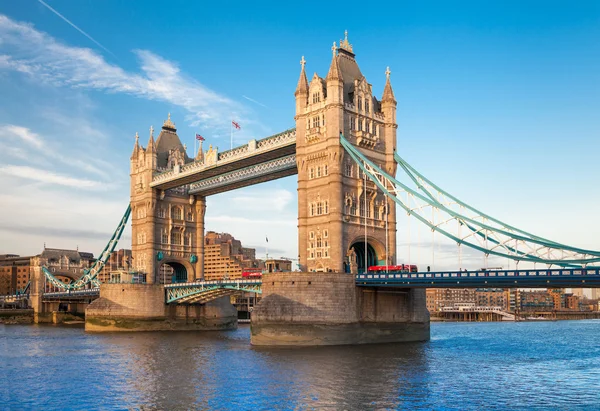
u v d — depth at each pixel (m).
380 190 105.81
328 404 49.81
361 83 104.88
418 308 101.69
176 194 150.25
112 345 101.38
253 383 59.19
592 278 72.44
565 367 71.69
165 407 50.16
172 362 76.56
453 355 81.00
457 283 84.06
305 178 103.38
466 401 51.00
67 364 77.06
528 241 81.88
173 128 155.50
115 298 138.38
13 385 61.69
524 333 159.00
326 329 89.38
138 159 152.62
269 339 90.38
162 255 145.25
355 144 101.94
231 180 131.00
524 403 50.47
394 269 95.62
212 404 50.69
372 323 94.69
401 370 66.12
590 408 48.69
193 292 130.50
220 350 89.12
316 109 102.44
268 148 111.69
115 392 57.06
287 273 90.94
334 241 97.00
